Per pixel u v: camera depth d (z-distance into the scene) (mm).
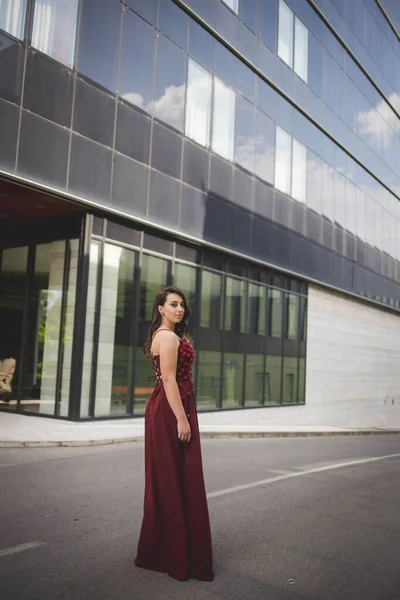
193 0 15602
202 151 15859
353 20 26250
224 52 17109
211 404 16594
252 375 18453
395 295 30453
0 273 14617
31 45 11172
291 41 20922
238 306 17844
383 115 29688
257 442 13102
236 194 17328
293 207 20547
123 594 3549
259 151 18641
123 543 4555
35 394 13305
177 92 14992
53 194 11734
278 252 19484
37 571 3865
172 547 3885
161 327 4195
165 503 3930
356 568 4301
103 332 13062
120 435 10992
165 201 14391
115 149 12953
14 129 10797
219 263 17000
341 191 24594
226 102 17078
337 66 24594
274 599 3605
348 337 25219
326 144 23406
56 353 12977
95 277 12875
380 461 10641
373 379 27734
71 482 6859
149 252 14344
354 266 25453
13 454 8711
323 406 22828
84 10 12344
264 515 5801
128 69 13430
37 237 13789
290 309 20781
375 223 28266
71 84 11953
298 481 7875
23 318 13883
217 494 6746
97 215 12922
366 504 6609
